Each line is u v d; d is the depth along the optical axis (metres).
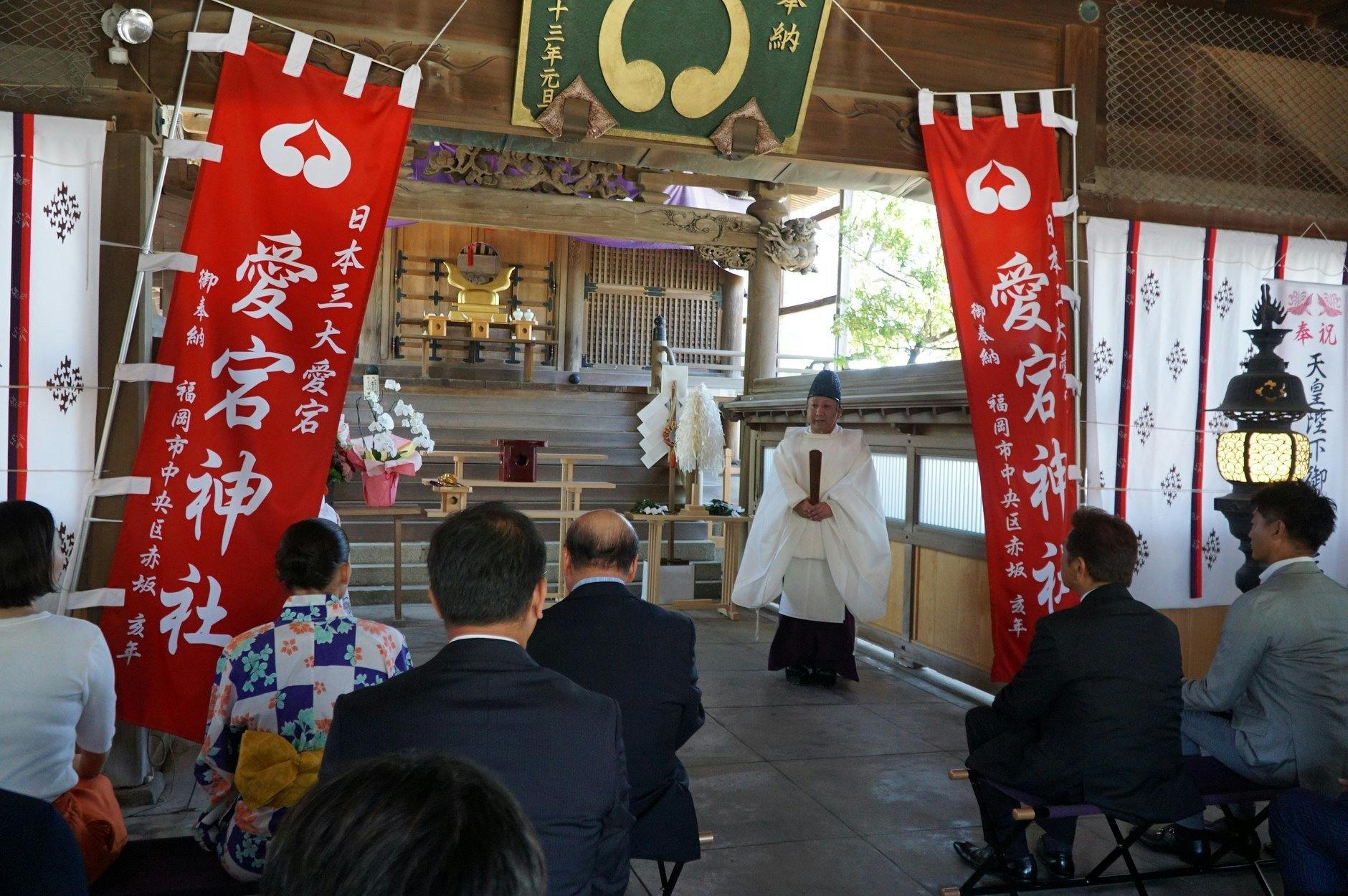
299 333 3.46
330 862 0.58
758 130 4.02
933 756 4.12
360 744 1.42
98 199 3.32
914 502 5.63
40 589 2.20
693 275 11.86
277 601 3.42
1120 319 4.35
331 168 3.49
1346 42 4.72
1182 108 4.57
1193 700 2.88
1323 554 4.43
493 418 9.41
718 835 3.25
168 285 5.85
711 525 8.68
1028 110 4.41
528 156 8.00
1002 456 4.21
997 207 4.23
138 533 3.32
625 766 1.58
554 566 7.85
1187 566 4.42
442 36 3.78
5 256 3.26
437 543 1.59
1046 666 2.62
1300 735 2.72
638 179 8.32
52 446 3.30
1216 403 4.46
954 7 4.30
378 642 2.32
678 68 3.85
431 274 11.23
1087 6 4.43
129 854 2.26
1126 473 4.34
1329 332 4.44
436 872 0.58
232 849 2.14
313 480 3.47
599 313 11.62
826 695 5.05
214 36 3.40
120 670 3.33
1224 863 3.06
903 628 5.68
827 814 3.46
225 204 3.39
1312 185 4.67
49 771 2.13
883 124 4.26
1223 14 4.65
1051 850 2.98
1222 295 4.47
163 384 3.34
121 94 3.37
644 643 2.30
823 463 5.07
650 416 8.20
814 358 11.27
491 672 1.49
